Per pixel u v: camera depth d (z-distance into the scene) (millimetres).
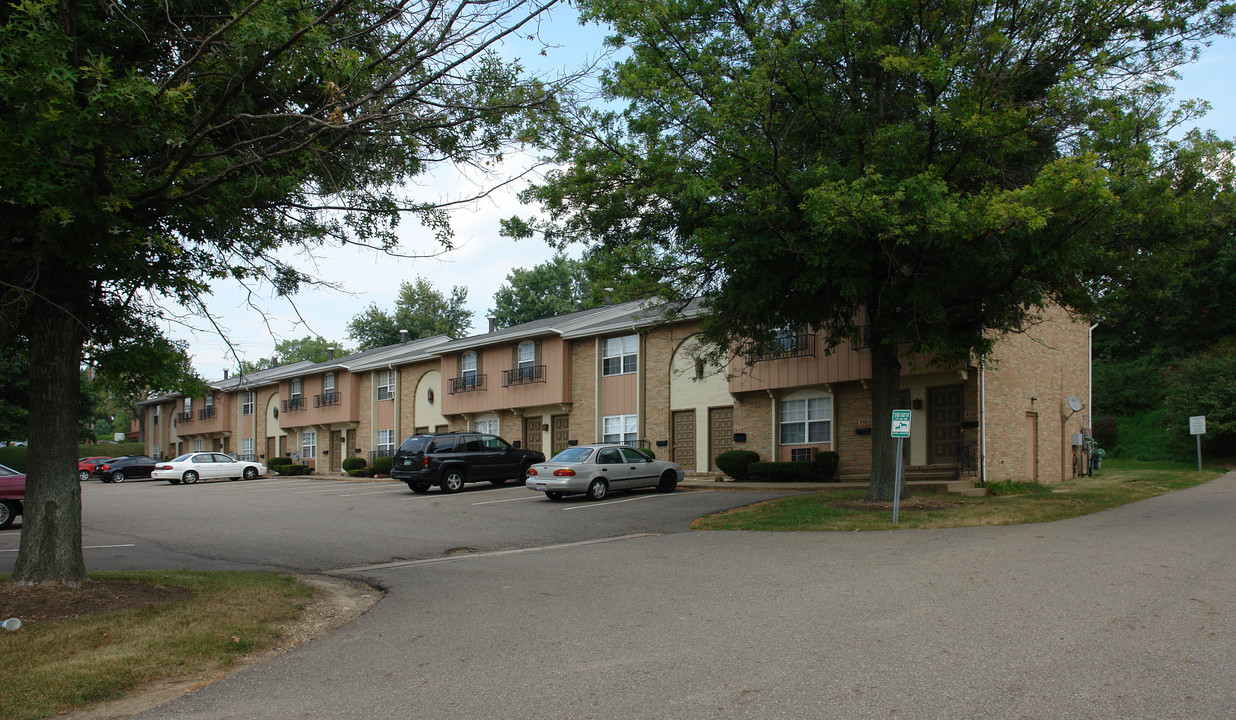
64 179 6715
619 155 14047
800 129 13945
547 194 14391
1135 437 35188
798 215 13156
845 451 21734
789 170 13297
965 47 12891
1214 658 5395
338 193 8875
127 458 43438
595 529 14688
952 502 15555
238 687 5723
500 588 9000
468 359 34562
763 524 13555
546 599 8266
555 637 6691
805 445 22828
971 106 12555
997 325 14883
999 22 13242
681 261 14805
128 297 8484
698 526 14156
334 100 7379
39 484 7926
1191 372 32719
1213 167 12773
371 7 7797
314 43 7215
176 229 8719
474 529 15047
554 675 5652
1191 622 6297
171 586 8461
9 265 7438
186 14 7793
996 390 19891
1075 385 24375
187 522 17062
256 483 33719
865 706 4734
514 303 60156
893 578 8453
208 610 7469
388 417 39594
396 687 5562
